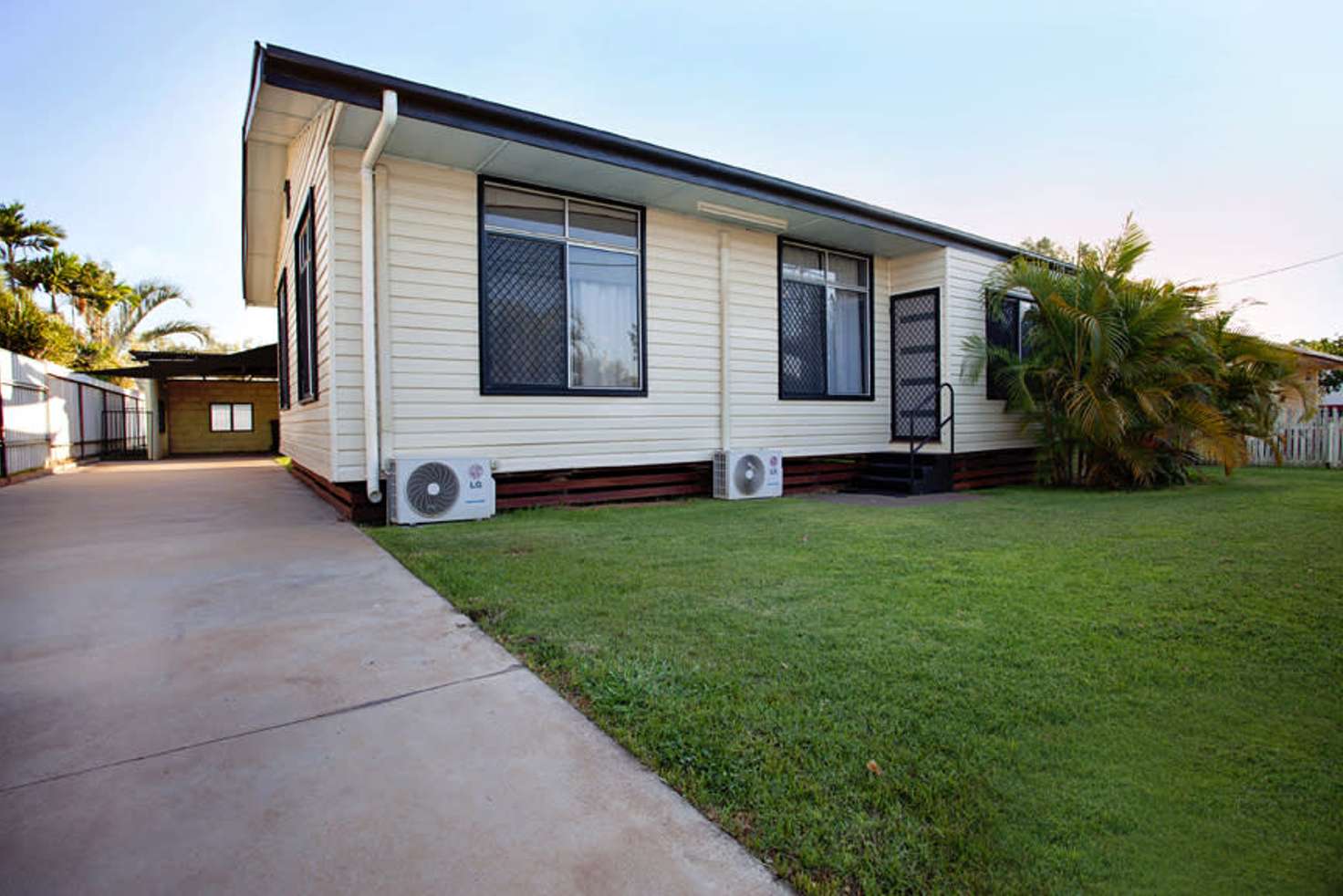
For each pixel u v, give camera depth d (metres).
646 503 7.64
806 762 1.93
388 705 2.32
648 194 7.16
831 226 8.24
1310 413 12.63
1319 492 8.24
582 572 4.12
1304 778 1.87
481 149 5.91
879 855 1.54
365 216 5.77
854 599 3.56
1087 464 9.45
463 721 2.21
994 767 1.92
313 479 8.73
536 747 2.04
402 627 3.12
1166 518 6.21
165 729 2.15
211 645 2.89
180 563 4.41
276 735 2.11
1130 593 3.65
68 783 1.84
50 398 13.33
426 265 6.20
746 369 8.41
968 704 2.30
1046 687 2.45
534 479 7.07
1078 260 9.40
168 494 8.64
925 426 9.50
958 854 1.55
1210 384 9.46
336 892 1.42
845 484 9.59
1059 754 1.99
